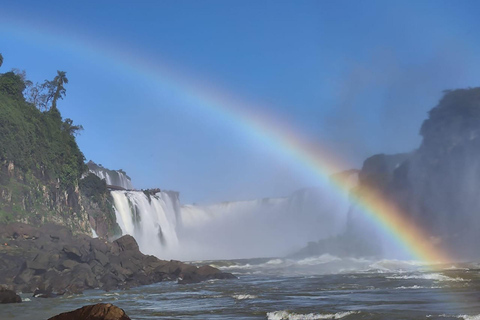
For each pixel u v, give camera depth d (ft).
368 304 92.38
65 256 163.43
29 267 150.61
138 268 179.22
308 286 136.05
